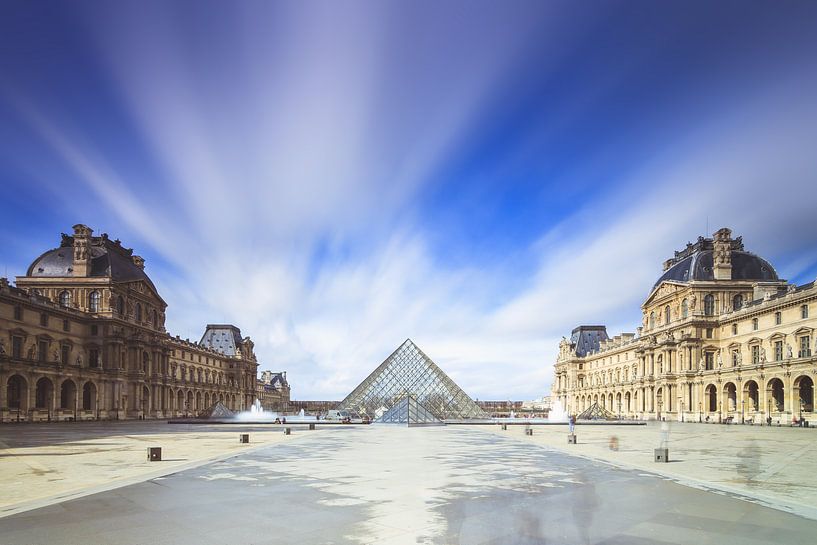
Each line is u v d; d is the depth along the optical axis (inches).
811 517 732.0
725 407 4215.1
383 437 2255.2
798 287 3710.6
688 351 4623.5
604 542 613.3
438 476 1077.1
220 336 7760.8
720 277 4670.3
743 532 658.2
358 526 678.5
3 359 3412.9
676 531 660.1
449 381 4478.3
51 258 4658.0
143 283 5002.5
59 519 716.7
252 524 689.6
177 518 720.3
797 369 3454.7
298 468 1198.9
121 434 2442.2
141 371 4756.4
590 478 1055.6
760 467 1242.6
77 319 4343.0
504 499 841.5
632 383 5679.1
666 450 1347.2
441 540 619.2
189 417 5762.8
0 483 991.0
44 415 3769.7
